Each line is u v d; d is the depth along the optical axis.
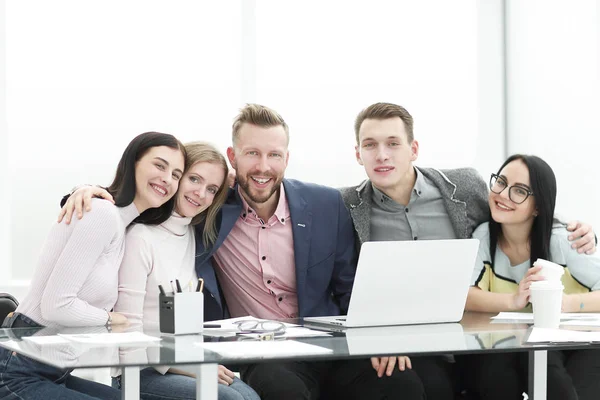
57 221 2.34
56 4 4.74
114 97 4.82
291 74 5.05
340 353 1.72
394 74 5.19
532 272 2.59
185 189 2.59
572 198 4.59
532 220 2.91
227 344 1.85
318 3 5.09
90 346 1.83
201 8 4.93
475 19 5.29
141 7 4.86
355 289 2.29
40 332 2.15
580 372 2.56
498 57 5.29
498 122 5.29
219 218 2.78
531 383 2.00
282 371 2.54
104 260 2.37
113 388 2.38
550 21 4.79
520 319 2.52
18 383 2.11
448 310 2.42
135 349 1.77
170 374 2.31
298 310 2.88
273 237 2.89
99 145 4.80
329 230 2.93
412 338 2.01
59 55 4.75
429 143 5.24
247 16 4.95
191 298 2.09
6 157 4.62
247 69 4.96
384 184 2.98
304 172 5.06
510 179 2.89
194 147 2.64
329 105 5.09
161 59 4.89
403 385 2.50
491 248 2.98
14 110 4.69
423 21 5.23
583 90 4.47
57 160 4.75
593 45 4.37
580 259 2.88
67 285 2.26
